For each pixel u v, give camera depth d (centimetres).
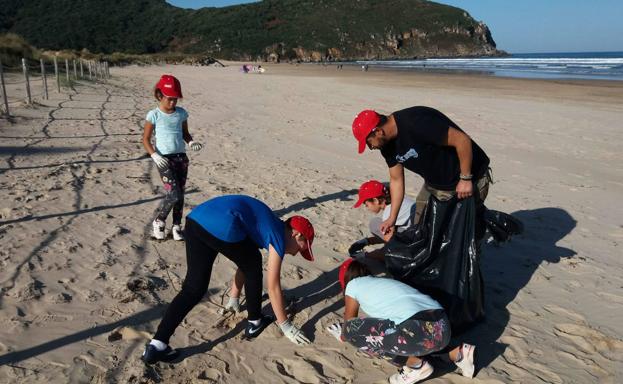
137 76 3306
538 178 820
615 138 1187
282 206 620
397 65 8144
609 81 3512
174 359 313
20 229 481
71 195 600
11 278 383
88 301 365
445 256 348
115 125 1141
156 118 464
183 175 481
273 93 2197
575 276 458
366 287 315
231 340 340
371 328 301
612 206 682
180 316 307
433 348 286
